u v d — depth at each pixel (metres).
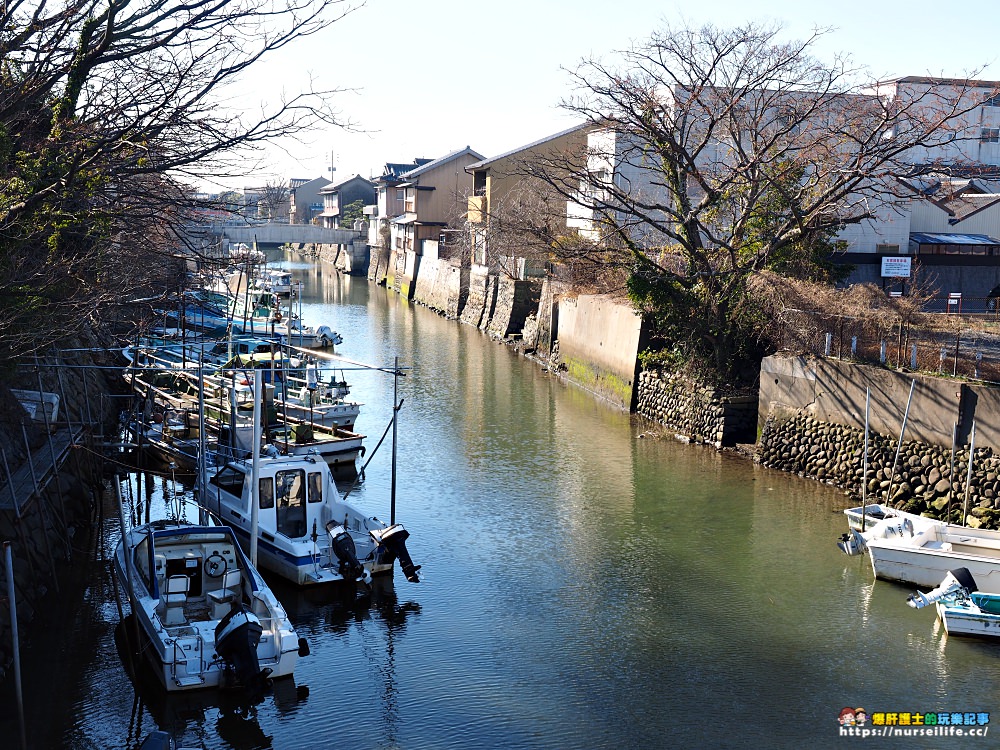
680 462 26.44
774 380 26.39
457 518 21.44
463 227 63.78
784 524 21.12
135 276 19.64
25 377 19.92
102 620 15.55
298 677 14.12
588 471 25.42
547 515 21.70
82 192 14.84
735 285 28.59
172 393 27.70
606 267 30.58
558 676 14.25
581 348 38.72
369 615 16.30
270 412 25.31
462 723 12.87
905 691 13.87
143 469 22.77
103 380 28.67
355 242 95.56
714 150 38.03
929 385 21.17
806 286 27.34
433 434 29.50
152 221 18.16
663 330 32.12
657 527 20.94
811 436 24.81
